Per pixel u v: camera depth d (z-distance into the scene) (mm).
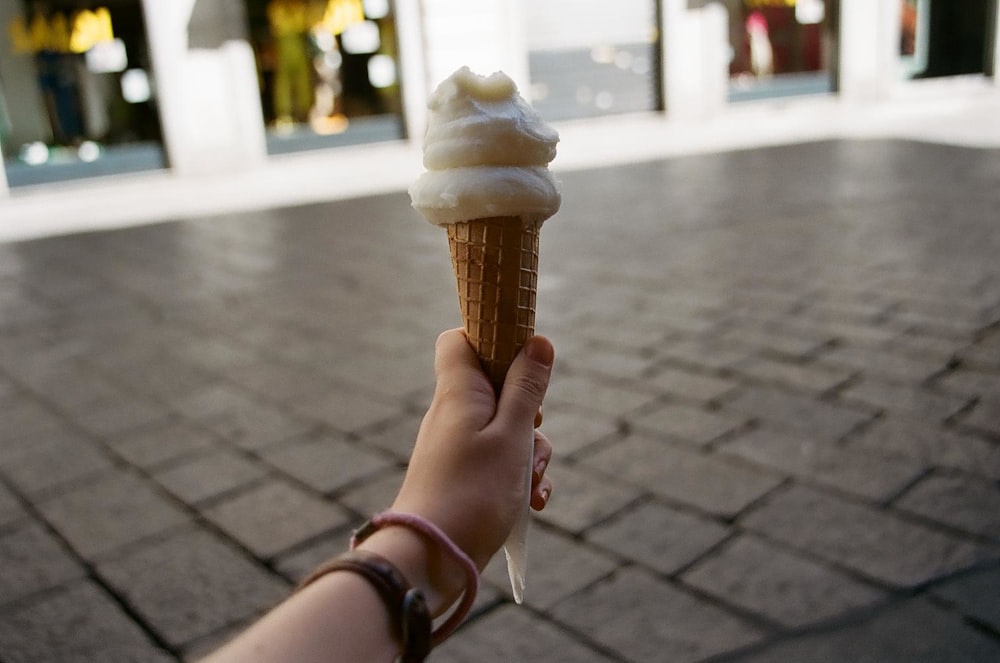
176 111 12281
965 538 2791
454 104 1109
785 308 5332
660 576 2734
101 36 12156
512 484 937
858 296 5434
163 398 4551
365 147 13875
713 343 4816
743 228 7609
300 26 13375
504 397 985
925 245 6516
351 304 6125
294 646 763
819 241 6922
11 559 3070
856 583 2615
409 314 5805
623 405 4062
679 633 2461
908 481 3164
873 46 16375
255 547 3062
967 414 3658
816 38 16766
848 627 2422
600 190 10078
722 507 3098
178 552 3061
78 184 12141
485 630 2537
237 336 5559
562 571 2795
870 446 3461
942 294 5309
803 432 3633
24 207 11227
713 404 3996
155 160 12531
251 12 12992
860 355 4453
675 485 3279
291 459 3732
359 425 4047
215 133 12578
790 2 16406
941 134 12547
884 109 15883
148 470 3711
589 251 7191
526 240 1120
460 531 890
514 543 1006
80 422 4289
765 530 2934
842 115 15438
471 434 938
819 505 3059
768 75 16562
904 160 10562
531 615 2590
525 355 1023
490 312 1094
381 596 818
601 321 5359
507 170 1086
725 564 2764
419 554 859
